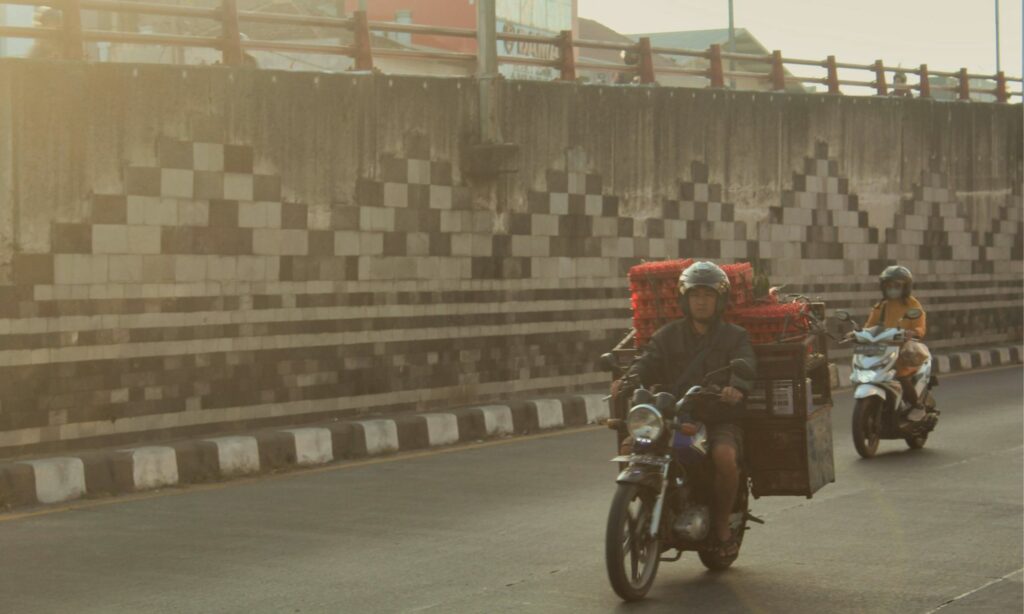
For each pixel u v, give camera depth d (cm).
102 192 1427
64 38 1447
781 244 2314
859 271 2470
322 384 1636
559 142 1938
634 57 2169
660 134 2094
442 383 1778
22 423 1359
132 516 1118
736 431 824
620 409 859
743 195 2242
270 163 1580
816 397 912
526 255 1888
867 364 1374
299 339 1609
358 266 1675
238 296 1548
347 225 1662
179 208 1491
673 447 792
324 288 1638
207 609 778
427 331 1761
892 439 1434
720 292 817
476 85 1814
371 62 1727
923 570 847
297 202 1608
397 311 1722
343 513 1105
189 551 953
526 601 783
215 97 1523
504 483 1255
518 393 1878
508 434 1666
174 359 1485
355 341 1672
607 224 2008
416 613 757
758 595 792
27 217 1373
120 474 1260
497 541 969
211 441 1362
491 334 1844
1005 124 2766
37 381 1373
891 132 2531
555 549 937
